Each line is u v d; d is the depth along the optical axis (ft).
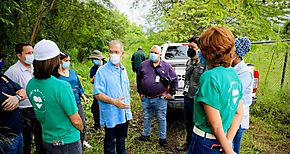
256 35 23.40
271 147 16.25
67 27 30.96
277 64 25.17
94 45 43.11
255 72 17.11
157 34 36.35
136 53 33.68
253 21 21.49
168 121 19.13
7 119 8.85
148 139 16.17
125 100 12.03
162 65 15.10
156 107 15.43
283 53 23.90
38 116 8.51
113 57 11.48
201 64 12.76
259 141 16.96
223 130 6.24
